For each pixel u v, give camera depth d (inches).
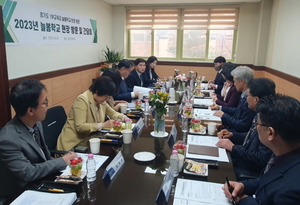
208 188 45.0
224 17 233.8
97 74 228.8
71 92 184.9
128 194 42.9
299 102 35.4
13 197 43.3
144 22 251.3
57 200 40.3
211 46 246.7
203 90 166.6
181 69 253.1
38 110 50.8
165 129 78.6
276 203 33.0
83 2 195.3
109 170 47.8
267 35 219.1
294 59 155.5
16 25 125.4
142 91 136.3
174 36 252.2
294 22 158.1
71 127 76.8
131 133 66.1
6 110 73.7
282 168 35.7
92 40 215.6
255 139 62.8
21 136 51.1
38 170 48.4
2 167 51.6
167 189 42.2
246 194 44.3
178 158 49.4
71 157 54.0
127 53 265.9
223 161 55.9
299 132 34.1
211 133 74.2
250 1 220.7
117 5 250.4
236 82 90.4
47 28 152.1
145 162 55.1
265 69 220.5
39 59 147.0
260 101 38.7
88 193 43.2
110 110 91.5
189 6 236.7
